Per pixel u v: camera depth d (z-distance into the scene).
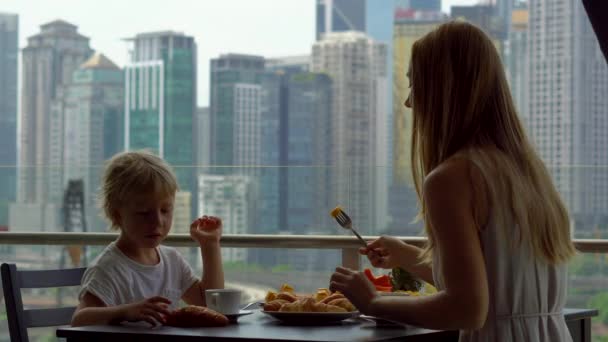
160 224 2.15
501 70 1.61
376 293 1.59
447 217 1.49
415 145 1.67
